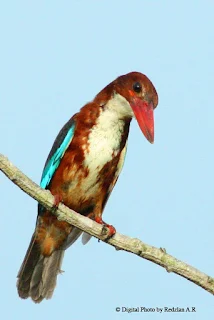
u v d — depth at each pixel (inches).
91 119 546.6
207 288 446.9
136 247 464.8
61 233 563.2
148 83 550.9
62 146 543.2
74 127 545.0
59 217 478.9
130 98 545.6
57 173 548.1
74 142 543.2
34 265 574.2
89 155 541.6
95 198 559.8
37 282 571.8
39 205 551.2
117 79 559.8
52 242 569.3
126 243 472.7
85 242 559.5
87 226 481.4
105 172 549.6
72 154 542.6
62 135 548.1
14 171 443.8
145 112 542.0
